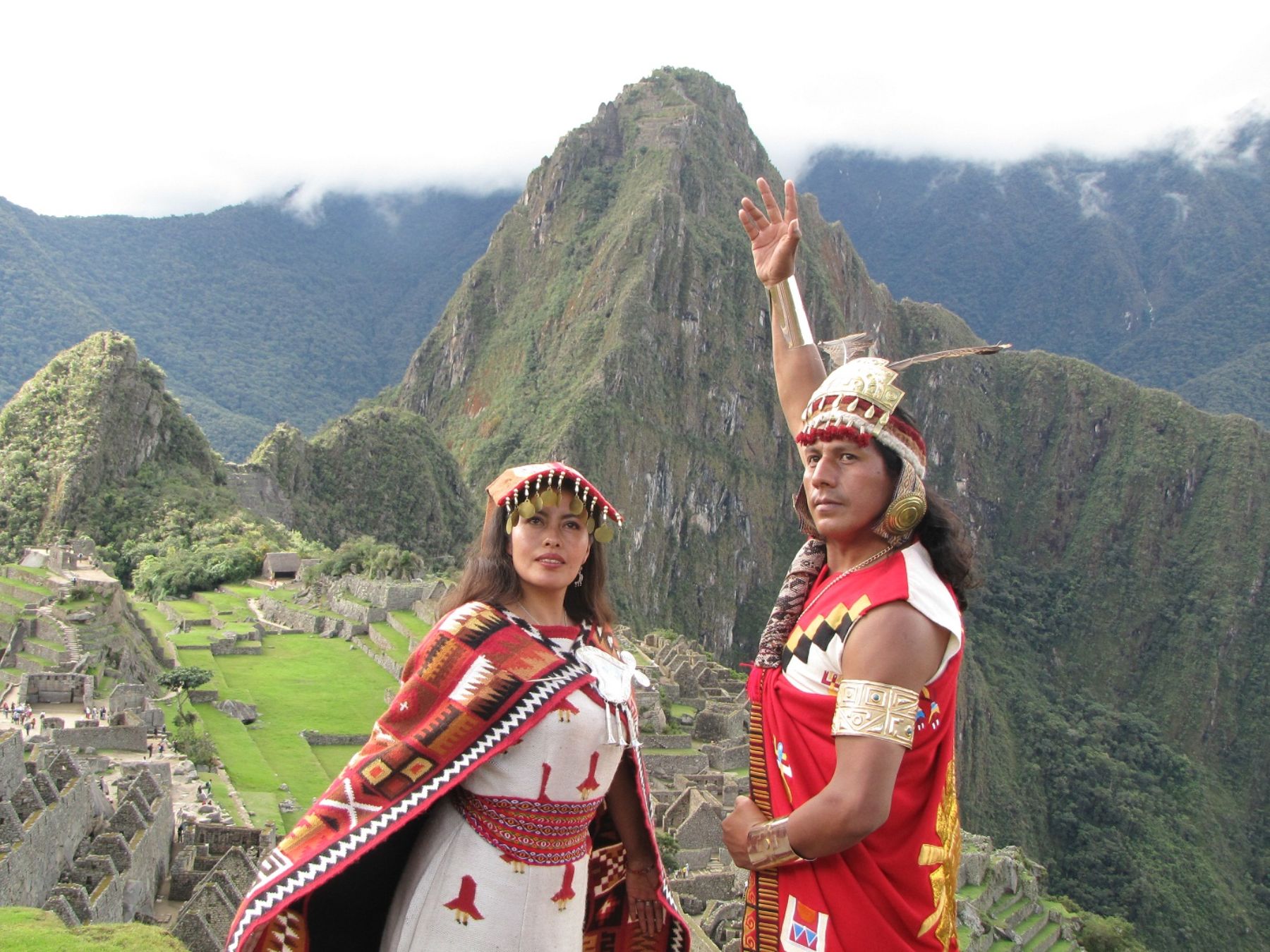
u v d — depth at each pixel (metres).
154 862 29.33
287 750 54.12
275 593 96.69
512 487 7.00
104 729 43.44
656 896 7.48
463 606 7.00
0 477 130.50
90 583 69.94
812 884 6.14
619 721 6.89
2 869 21.41
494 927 6.63
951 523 6.57
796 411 7.95
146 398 141.25
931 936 6.12
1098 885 161.38
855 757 5.85
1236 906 163.00
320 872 6.22
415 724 6.65
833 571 6.76
